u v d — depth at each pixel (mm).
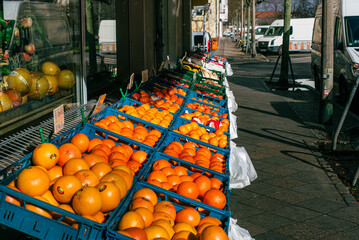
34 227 2234
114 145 3822
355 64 11086
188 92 7438
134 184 3043
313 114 10555
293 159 6809
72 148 3008
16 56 3631
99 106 4410
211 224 2756
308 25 35625
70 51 4734
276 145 7613
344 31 11938
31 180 2385
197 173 3576
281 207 4992
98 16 6457
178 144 4344
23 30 3748
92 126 3930
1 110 3223
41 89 3721
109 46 7094
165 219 2729
